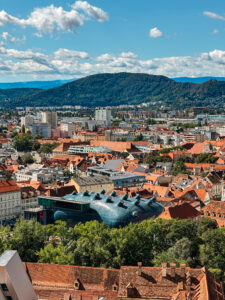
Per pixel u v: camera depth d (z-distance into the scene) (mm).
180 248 161125
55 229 186625
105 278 119062
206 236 165625
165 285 110438
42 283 121562
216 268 154000
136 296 110000
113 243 156000
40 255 149125
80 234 174625
